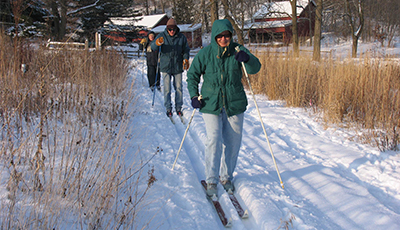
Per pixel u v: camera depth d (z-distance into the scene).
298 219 2.60
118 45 9.81
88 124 4.11
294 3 17.75
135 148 3.91
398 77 5.64
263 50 9.59
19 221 1.90
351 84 5.79
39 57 5.66
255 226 2.63
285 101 7.46
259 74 8.71
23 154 2.93
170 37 6.03
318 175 3.47
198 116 6.02
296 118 5.92
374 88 5.43
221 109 2.99
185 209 2.77
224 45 2.85
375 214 2.67
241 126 3.09
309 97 6.86
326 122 5.43
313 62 7.88
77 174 2.54
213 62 2.96
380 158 3.88
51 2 17.69
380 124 5.02
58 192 2.31
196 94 3.04
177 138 4.83
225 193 3.07
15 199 2.17
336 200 2.95
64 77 5.33
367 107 5.29
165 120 5.79
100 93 5.57
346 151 4.16
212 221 2.67
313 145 4.50
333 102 5.63
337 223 2.59
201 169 3.76
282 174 3.53
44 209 2.05
